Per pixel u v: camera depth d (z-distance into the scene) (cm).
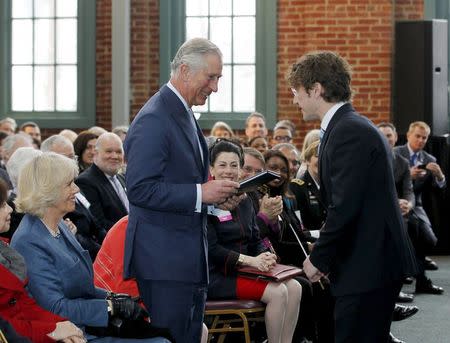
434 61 1355
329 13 1403
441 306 991
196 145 521
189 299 517
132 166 500
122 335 504
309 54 525
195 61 507
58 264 502
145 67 1467
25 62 1505
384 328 514
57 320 480
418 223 1072
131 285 576
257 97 1462
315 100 516
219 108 1477
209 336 668
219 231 683
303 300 731
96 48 1483
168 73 1467
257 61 1459
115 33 1443
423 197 1324
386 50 1389
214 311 650
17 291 471
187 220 512
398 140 1362
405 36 1365
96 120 1486
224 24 1473
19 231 504
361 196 497
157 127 502
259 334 713
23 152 745
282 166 785
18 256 484
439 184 1166
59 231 518
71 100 1497
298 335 738
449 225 1343
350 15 1395
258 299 666
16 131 1334
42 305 493
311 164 833
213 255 668
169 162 508
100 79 1484
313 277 509
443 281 1139
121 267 576
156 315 515
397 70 1372
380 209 502
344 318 509
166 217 511
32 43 1503
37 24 1500
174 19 1473
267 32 1452
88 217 740
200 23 1477
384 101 1392
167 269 510
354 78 1398
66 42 1495
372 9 1390
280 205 736
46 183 504
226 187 502
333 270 512
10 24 1506
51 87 1499
